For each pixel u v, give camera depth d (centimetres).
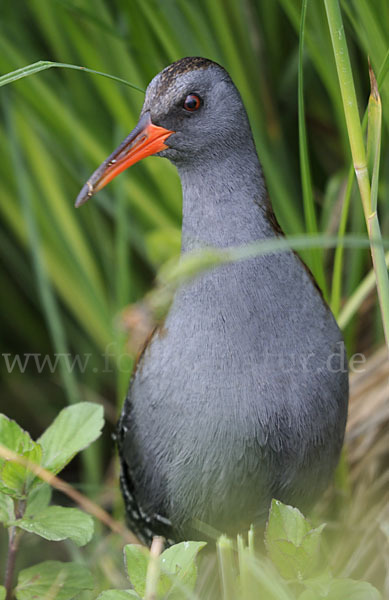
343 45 486
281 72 821
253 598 477
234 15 767
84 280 834
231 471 561
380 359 736
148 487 603
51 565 535
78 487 841
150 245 768
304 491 591
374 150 508
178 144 571
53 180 833
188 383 550
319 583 482
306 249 719
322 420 568
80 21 744
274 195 759
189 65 573
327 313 572
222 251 564
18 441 502
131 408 605
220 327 543
